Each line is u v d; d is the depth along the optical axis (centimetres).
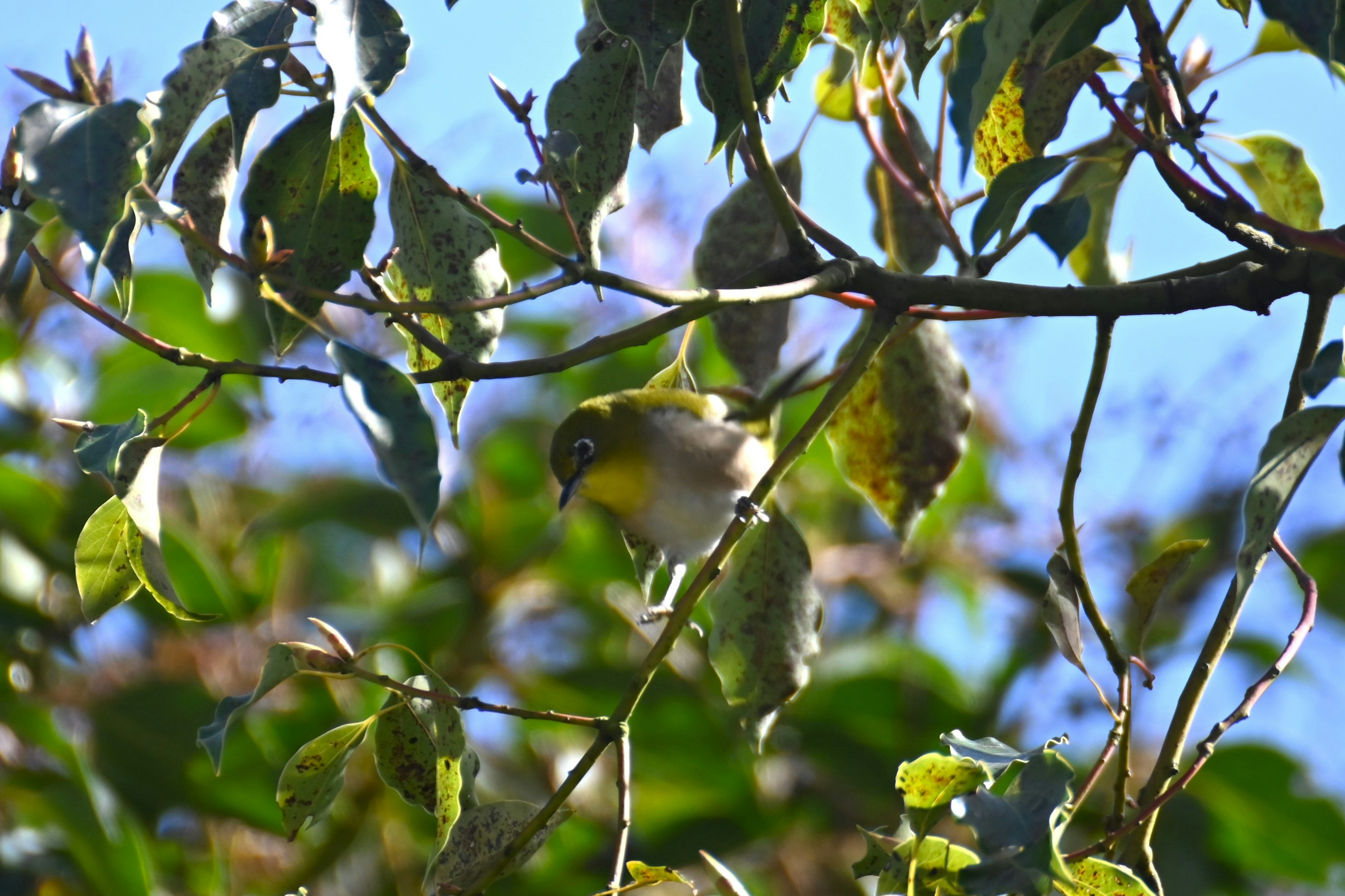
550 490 1052
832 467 1117
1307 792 805
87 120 411
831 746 930
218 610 919
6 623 872
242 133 470
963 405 701
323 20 434
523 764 951
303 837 883
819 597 657
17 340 961
